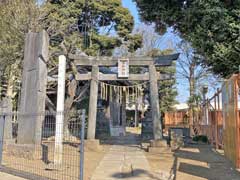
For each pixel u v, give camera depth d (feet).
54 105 66.23
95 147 53.21
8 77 65.46
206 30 39.96
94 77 58.23
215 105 60.95
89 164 38.34
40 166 34.63
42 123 42.75
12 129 50.26
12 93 66.33
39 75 42.93
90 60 58.44
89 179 29.71
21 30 59.57
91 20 101.04
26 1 61.00
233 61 40.57
